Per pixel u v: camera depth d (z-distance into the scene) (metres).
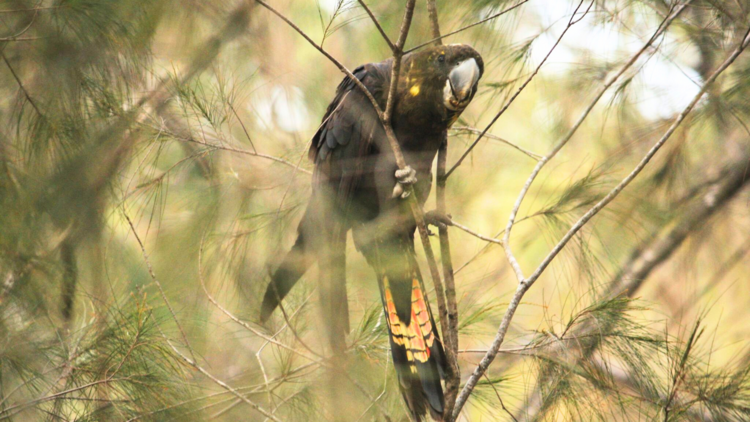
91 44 11.58
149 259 11.56
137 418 11.55
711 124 11.84
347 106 11.75
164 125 11.62
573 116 11.94
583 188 11.74
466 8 11.75
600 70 11.88
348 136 11.74
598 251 11.83
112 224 11.63
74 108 11.59
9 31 11.57
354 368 11.59
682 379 11.57
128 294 11.59
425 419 11.61
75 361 11.56
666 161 11.88
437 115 11.74
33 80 11.58
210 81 11.68
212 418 11.56
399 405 11.62
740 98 11.80
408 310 11.66
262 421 11.56
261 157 11.60
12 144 11.57
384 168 11.73
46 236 11.57
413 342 11.65
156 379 11.55
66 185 11.56
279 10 11.83
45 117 11.57
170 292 11.52
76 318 11.59
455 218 11.81
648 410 11.58
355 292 11.59
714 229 11.95
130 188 11.62
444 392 11.66
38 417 11.55
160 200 11.59
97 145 11.59
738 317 12.07
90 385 11.55
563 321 11.66
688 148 11.88
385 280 11.65
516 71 11.82
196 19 11.66
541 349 11.62
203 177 11.59
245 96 11.67
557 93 11.95
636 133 11.90
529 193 11.91
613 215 11.77
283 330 11.59
